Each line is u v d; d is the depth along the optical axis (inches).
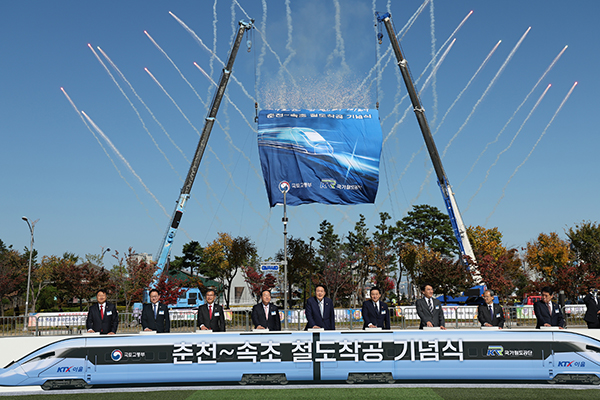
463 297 1409.9
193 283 2251.5
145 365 373.7
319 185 1347.2
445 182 1475.1
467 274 1338.6
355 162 1349.7
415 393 334.6
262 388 359.9
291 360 375.9
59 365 371.2
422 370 373.4
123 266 1437.0
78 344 375.9
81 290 1547.7
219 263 2381.9
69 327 972.6
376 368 374.9
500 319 421.4
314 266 2135.8
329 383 377.4
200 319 411.2
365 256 2289.6
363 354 375.9
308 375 374.6
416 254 2290.8
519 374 368.8
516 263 2063.2
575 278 1267.2
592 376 365.7
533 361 369.7
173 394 341.7
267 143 1350.9
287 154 1348.4
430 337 376.5
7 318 944.9
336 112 1360.7
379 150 1354.6
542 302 431.2
